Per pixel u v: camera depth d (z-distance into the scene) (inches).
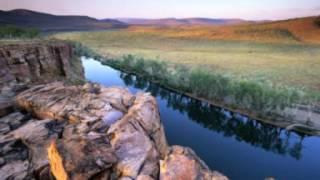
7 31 4896.7
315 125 2373.3
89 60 6387.8
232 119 2743.6
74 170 455.2
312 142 2160.4
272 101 2640.3
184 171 576.7
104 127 697.6
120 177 511.5
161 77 4178.2
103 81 4141.2
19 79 1508.4
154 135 718.5
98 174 485.4
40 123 745.0
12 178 515.8
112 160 526.9
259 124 2534.5
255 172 1710.1
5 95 1010.7
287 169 1758.1
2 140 653.9
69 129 695.7
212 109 3014.3
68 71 2561.5
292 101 2726.4
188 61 7352.4
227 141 2210.9
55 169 498.9
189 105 3169.3
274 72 5526.6
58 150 485.1
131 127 671.8
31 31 5659.5
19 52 1796.3
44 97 921.5
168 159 613.3
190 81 3560.5
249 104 2819.9
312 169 1775.3
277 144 2178.9
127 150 584.7
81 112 791.1
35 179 526.3
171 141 2161.7
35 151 607.5
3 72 1437.0
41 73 1984.5
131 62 5221.5
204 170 616.7
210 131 2418.8
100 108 819.4
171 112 2920.8
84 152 508.7
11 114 872.9
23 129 716.0
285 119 2544.3
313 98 3002.0
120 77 4495.6
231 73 5196.9
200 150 2012.8
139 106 784.9
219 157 1907.0
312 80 4569.4
